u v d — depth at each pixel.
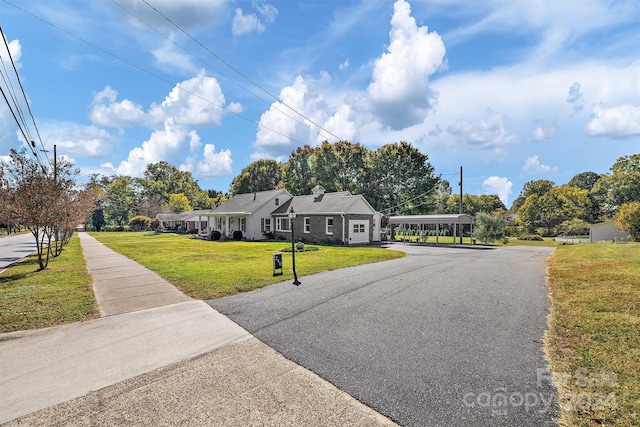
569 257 13.23
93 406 3.13
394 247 22.42
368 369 3.81
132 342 4.73
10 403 3.19
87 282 8.98
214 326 5.39
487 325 5.22
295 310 6.21
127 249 20.12
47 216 11.38
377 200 44.12
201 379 3.64
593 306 5.79
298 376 3.68
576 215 46.78
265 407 3.08
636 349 3.98
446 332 4.94
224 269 11.09
